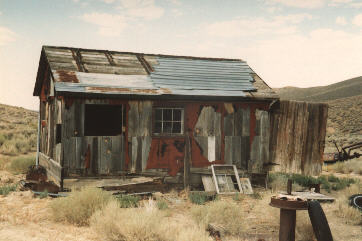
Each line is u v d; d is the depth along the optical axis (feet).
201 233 22.02
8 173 47.03
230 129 40.47
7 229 21.43
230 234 24.77
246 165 40.98
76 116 34.47
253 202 35.14
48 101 44.29
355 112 239.09
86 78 36.42
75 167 34.37
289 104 40.81
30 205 28.91
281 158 41.01
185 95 37.58
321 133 40.73
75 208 24.68
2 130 108.78
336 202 35.27
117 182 35.96
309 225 24.31
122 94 35.29
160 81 39.75
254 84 43.80
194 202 34.32
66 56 39.99
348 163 68.69
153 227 21.66
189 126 38.91
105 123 36.78
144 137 37.17
